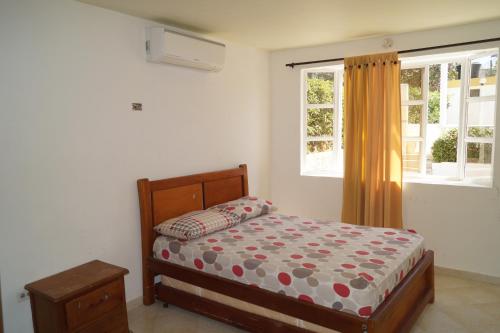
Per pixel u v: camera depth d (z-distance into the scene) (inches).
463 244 148.3
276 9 118.5
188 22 132.2
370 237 122.3
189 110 145.1
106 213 117.5
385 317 85.8
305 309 91.0
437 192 151.6
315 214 183.0
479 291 135.8
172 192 135.4
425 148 165.9
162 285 125.3
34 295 92.3
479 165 152.1
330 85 184.1
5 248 94.1
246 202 149.9
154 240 128.6
